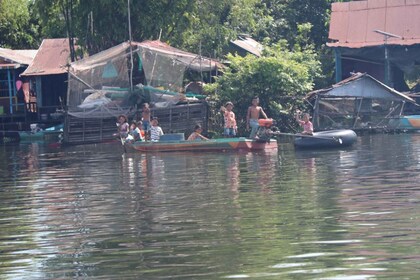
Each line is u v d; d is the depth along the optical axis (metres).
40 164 75.00
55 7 112.44
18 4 144.50
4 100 125.81
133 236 38.38
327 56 125.12
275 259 32.91
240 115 100.62
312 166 64.12
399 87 119.38
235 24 123.75
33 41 147.38
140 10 109.88
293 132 100.00
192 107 98.06
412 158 67.19
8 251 36.50
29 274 32.31
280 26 135.00
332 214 41.91
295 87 101.19
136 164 70.25
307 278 30.06
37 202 50.38
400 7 118.56
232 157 73.19
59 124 121.25
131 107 96.56
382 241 35.25
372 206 43.72
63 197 51.94
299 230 38.19
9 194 54.62
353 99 97.19
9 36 144.88
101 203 48.59
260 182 55.16
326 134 79.94
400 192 48.19
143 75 103.69
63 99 126.88
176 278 30.75
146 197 50.09
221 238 37.12
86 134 95.56
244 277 30.47
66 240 38.22
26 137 114.25
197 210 44.59
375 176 56.06
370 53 115.62
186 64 100.44
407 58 114.31
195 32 118.50
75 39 118.50
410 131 97.00
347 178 55.59
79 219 43.50
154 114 95.56
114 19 109.31
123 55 96.94
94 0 109.06
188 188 53.31
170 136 82.19
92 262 33.72
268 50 109.06
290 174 59.19
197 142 78.75
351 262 31.98
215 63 104.50
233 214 42.97
